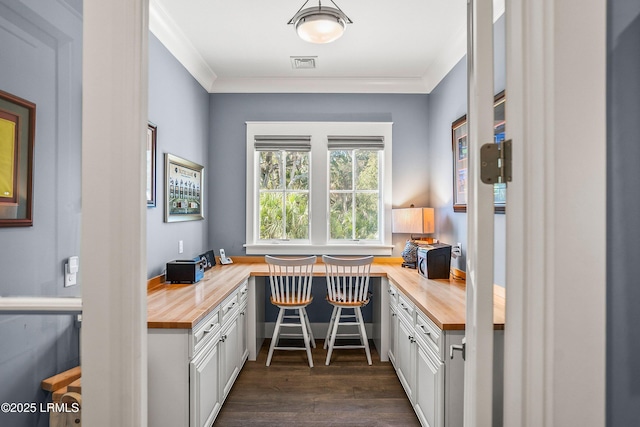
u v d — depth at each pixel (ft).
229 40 9.59
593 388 2.23
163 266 8.93
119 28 2.47
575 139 2.24
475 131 2.85
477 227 2.76
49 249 2.53
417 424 7.22
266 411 7.68
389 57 10.63
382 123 12.52
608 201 2.28
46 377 2.56
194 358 6.03
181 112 10.03
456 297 7.39
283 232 12.76
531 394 2.38
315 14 7.45
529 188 2.39
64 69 2.55
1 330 2.55
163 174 8.95
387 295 10.28
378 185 12.78
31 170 2.54
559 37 2.24
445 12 8.29
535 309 2.35
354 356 10.75
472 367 2.95
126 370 2.49
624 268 2.25
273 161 12.76
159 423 5.91
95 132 2.48
